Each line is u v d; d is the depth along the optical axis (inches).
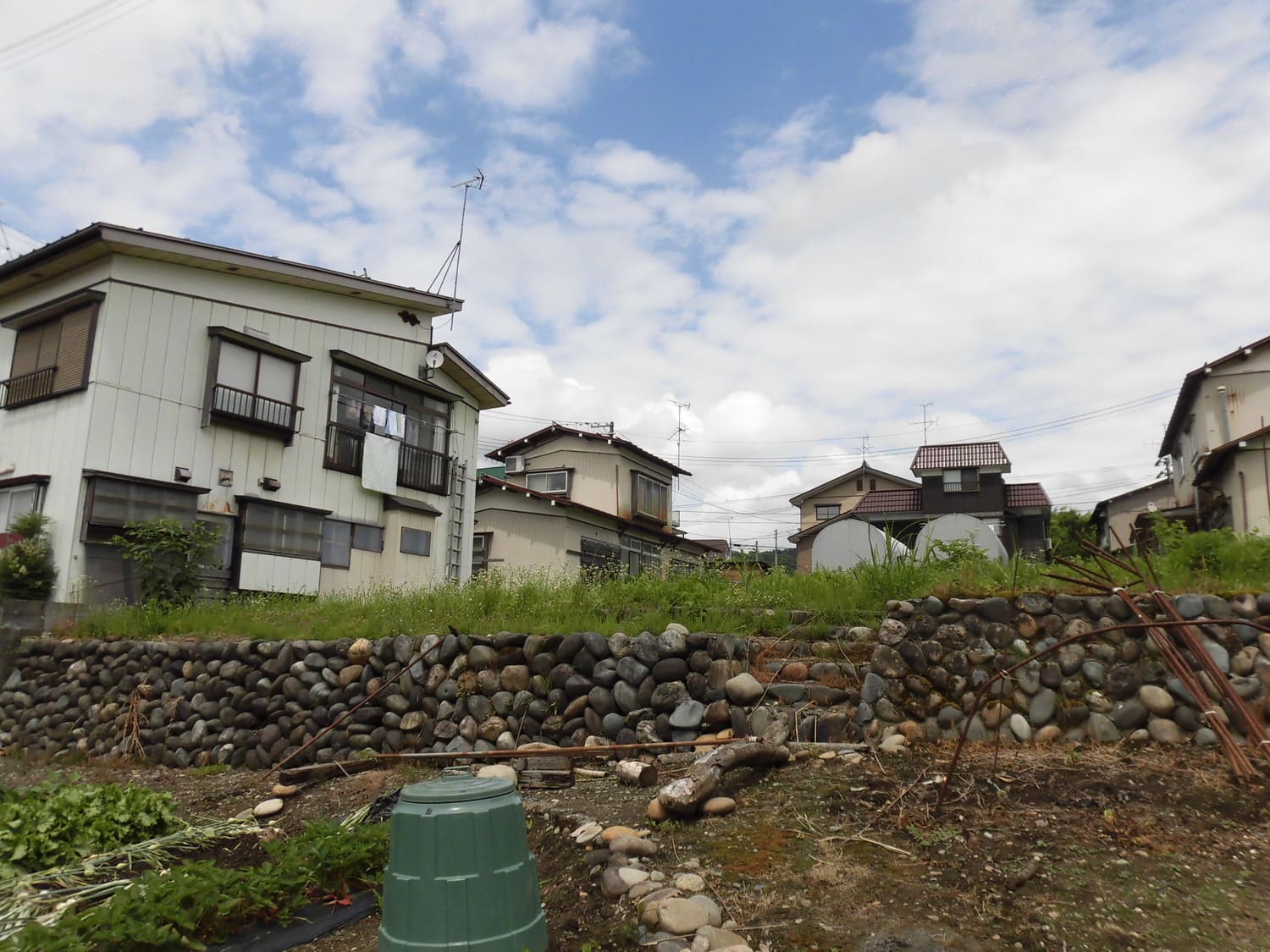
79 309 452.4
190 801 244.5
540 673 242.1
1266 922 111.3
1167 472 939.3
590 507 849.5
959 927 116.9
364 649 278.1
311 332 546.6
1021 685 193.9
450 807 118.8
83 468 422.3
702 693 219.1
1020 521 1039.0
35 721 354.6
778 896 129.1
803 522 1233.4
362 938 143.2
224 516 479.8
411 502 600.1
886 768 177.3
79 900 161.6
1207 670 170.6
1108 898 119.6
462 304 623.5
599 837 154.5
